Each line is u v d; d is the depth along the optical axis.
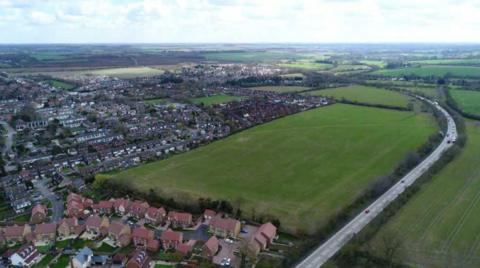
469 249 137.88
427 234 147.00
